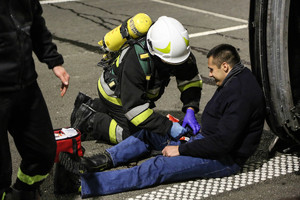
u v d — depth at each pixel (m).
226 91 4.20
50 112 6.11
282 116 4.29
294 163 4.83
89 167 4.46
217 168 4.43
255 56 4.14
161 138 4.84
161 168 4.36
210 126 4.45
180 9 11.48
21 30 3.02
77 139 4.62
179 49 4.39
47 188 4.46
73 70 7.57
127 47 4.66
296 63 4.47
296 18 4.33
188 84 4.97
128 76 4.44
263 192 4.35
